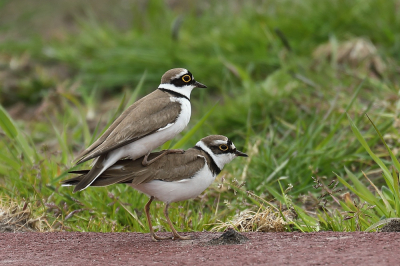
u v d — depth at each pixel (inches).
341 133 507.8
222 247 294.5
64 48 877.2
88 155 313.4
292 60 642.2
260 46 713.0
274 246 289.1
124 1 1053.8
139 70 760.3
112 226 397.1
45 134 688.4
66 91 757.3
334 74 626.5
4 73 847.7
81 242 321.1
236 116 578.6
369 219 367.2
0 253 299.6
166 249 300.0
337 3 748.6
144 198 436.8
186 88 357.7
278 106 578.2
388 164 473.4
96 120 697.6
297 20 743.7
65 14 1037.2
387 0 732.0
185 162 325.7
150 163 323.0
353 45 682.8
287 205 382.6
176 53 745.6
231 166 491.2
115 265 272.1
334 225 360.5
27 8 1048.2
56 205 417.4
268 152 494.6
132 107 346.9
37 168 442.9
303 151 488.1
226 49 730.2
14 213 388.2
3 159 474.6
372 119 522.6
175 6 969.5
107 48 830.5
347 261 257.1
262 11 811.4
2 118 483.2
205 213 416.2
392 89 567.8
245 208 427.5
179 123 344.2
